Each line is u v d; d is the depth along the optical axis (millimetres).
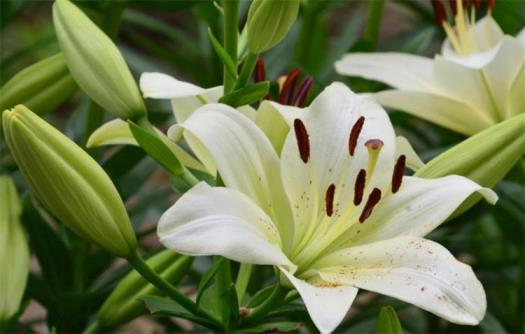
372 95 973
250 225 755
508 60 954
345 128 827
